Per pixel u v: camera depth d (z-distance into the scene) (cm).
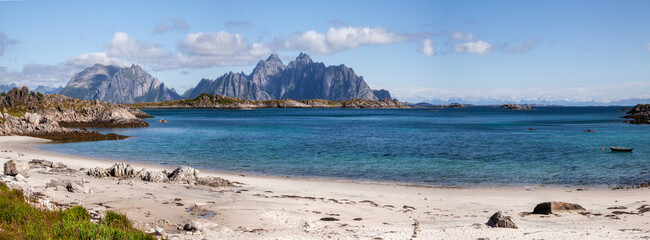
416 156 5656
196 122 16525
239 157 5531
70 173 3556
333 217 2294
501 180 3831
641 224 2117
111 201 2405
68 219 1530
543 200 2911
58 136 7975
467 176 4056
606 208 2566
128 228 1589
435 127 13738
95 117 13838
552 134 10056
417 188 3416
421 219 2291
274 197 2808
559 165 4772
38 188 2586
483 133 10631
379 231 1958
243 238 1758
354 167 4650
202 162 5025
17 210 1541
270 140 8319
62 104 14388
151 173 3356
